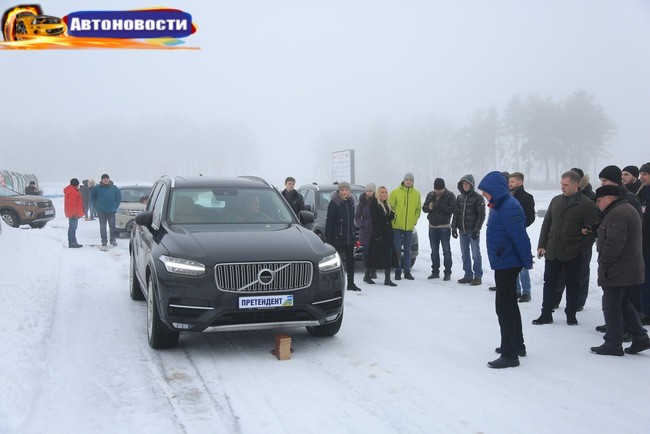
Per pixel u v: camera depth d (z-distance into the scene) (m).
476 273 9.95
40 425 4.02
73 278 10.02
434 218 10.45
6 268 9.86
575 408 4.41
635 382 5.03
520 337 5.76
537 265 11.23
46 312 7.14
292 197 10.55
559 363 5.57
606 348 5.88
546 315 7.25
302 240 5.94
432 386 4.88
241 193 7.09
